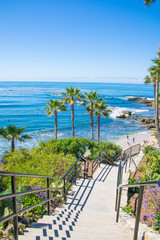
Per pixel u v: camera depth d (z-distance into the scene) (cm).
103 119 5725
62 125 4872
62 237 338
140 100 10412
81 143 1900
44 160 1010
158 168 869
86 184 803
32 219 467
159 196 539
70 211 539
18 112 6481
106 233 374
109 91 18075
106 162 1362
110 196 693
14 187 261
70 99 2862
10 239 329
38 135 3869
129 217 452
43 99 9850
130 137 3866
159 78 1731
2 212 464
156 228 419
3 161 1681
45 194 582
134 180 813
